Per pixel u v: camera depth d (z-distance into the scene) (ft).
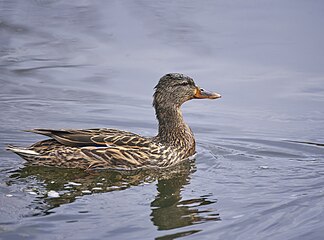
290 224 34.12
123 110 54.75
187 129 45.60
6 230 32.27
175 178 41.24
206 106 56.54
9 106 54.95
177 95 45.19
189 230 33.22
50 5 79.41
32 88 59.16
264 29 72.18
